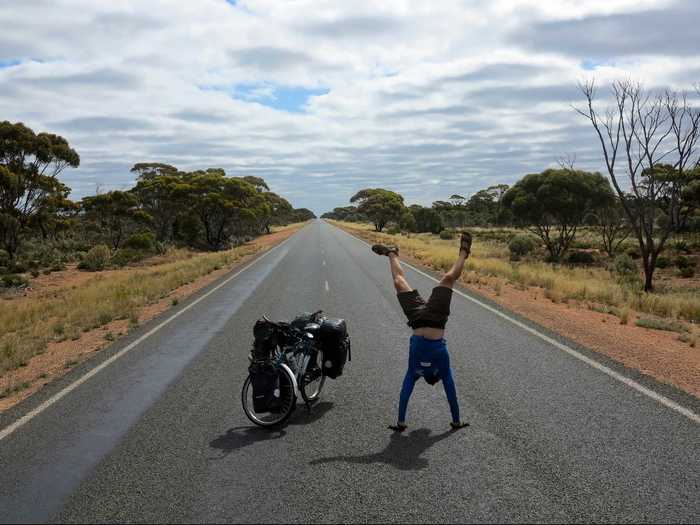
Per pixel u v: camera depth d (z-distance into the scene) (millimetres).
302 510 3770
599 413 5582
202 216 57969
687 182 34375
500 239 56469
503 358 7887
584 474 4227
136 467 4535
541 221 37219
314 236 64562
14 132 39375
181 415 5824
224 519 3676
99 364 8195
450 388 5172
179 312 13008
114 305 13984
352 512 3727
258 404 5336
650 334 9812
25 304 17109
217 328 10820
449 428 5250
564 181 35188
